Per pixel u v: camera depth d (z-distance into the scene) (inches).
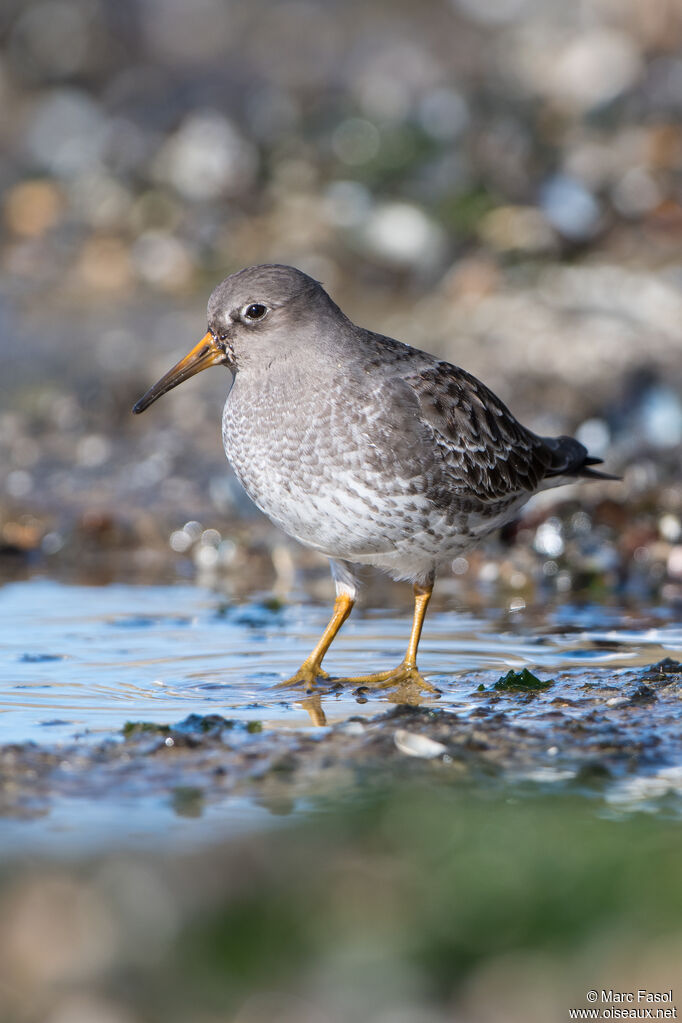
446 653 449.4
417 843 280.7
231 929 256.1
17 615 506.9
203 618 502.9
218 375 823.7
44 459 713.0
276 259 969.5
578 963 241.3
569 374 770.2
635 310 843.4
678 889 254.5
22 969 249.3
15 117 1294.3
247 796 311.0
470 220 955.3
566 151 1029.8
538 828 283.1
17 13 1425.9
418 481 411.2
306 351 409.7
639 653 445.1
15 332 896.9
